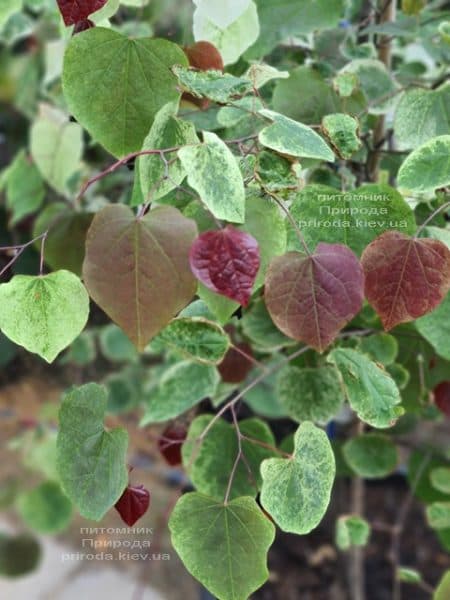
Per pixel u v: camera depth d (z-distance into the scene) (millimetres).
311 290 605
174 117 627
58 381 1626
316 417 854
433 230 723
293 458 644
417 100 748
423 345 908
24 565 1308
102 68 634
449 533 1024
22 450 1726
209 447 812
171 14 999
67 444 643
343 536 929
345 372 688
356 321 896
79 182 1214
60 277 609
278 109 777
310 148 603
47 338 613
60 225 901
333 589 1465
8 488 1598
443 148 644
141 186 638
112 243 574
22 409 1665
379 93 834
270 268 606
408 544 1569
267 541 636
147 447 1712
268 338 871
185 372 875
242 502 649
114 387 1435
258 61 840
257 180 620
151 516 1471
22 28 1184
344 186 786
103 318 1462
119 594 1410
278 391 866
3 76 1717
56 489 1203
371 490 1715
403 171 647
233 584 642
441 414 1015
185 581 1428
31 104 1583
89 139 1214
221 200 573
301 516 628
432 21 916
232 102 658
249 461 802
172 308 575
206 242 562
